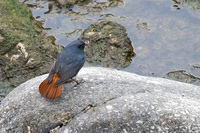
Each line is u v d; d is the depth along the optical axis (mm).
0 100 12391
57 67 8844
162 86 9688
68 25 15727
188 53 14320
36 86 9328
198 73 13531
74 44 9281
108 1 16750
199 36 14922
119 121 8055
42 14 16250
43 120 8438
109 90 8969
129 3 16609
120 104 8391
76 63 9086
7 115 8844
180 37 14938
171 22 15562
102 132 7992
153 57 14203
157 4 16406
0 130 8703
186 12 15891
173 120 7969
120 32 14219
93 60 13688
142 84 9469
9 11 14969
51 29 15547
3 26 14062
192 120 7977
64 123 8328
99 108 8398
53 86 8438
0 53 13320
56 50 14125
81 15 16156
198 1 16125
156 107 8258
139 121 8031
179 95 9234
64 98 8812
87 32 14312
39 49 13781
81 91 8984
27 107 8773
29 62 13219
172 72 13602
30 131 8438
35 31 14492
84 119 8227
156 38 14938
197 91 9938
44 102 8773
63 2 16547
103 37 14031
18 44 13664
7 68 13039
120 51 13898
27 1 16875
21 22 14688
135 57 14172
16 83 12812
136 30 15305
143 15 15984
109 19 15859
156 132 7883
